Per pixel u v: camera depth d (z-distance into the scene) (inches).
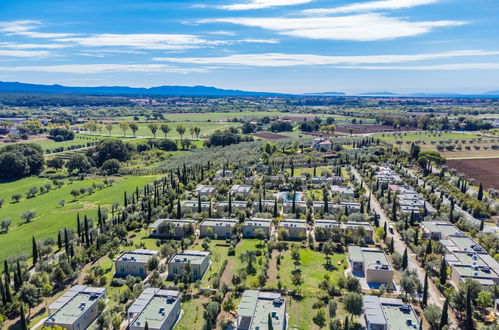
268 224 6550.2
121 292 4704.7
